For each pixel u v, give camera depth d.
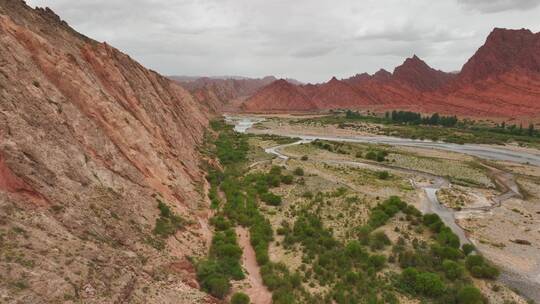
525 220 53.91
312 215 48.84
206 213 44.25
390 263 36.94
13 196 23.06
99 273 21.64
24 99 29.77
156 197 38.22
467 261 37.41
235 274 31.98
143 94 66.12
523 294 33.88
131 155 41.22
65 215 25.03
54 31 53.62
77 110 36.59
